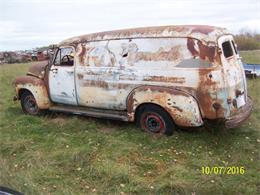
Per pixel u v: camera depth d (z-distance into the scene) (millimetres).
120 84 6016
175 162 4844
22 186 4223
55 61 7035
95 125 6492
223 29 5555
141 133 5867
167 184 4113
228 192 3967
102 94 6316
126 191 4098
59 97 7086
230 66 5305
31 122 7012
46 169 4727
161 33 5578
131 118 5984
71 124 6602
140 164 4773
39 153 5309
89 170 4637
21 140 5910
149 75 5656
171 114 5477
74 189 4215
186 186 4078
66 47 6797
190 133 5730
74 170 4711
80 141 5805
